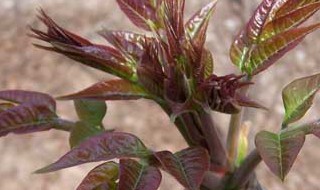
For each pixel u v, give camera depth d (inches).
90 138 16.3
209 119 18.2
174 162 16.2
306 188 60.3
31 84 69.8
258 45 18.1
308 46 70.2
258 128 61.9
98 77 69.6
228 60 69.4
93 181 16.9
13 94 19.4
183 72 17.1
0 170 63.5
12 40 73.0
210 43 70.7
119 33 18.5
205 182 19.5
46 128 19.0
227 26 71.4
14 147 64.7
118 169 16.9
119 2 19.3
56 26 17.7
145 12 19.2
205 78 17.6
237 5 71.6
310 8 18.1
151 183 15.9
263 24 18.7
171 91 17.4
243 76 17.2
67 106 67.1
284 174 15.2
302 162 61.8
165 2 17.5
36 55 71.7
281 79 67.0
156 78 17.5
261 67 18.2
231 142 19.7
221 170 19.4
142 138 64.4
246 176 19.4
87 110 20.0
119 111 66.5
